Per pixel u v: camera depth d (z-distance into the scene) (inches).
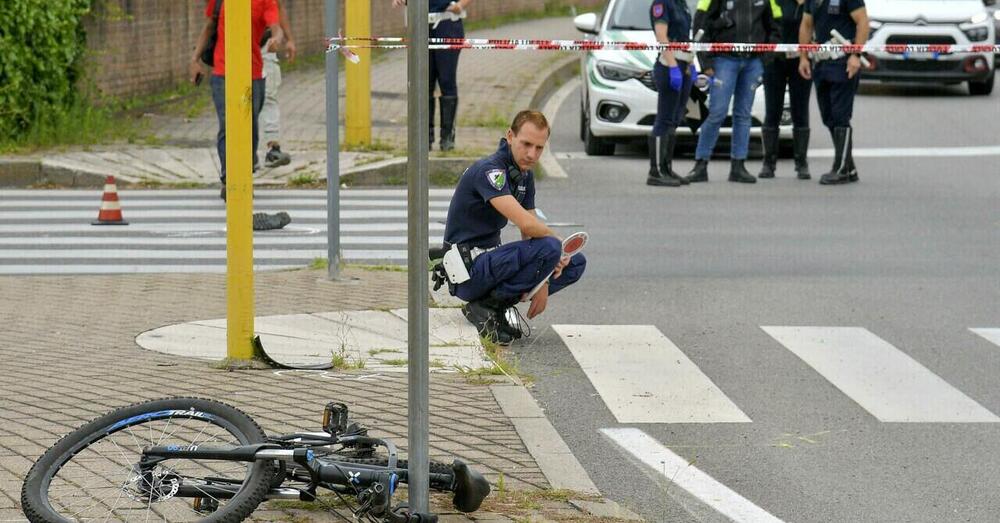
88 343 1275.8
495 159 1338.6
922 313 1487.5
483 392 1126.4
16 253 1796.3
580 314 1476.4
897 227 1995.6
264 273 1642.5
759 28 2319.1
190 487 753.6
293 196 2283.5
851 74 2306.8
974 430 1087.6
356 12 2603.3
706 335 1387.8
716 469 979.9
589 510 836.6
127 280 1605.6
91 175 2406.5
